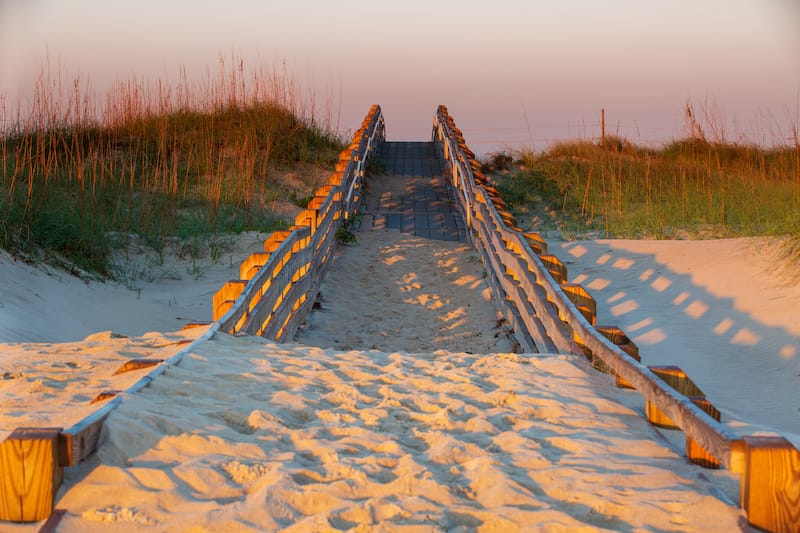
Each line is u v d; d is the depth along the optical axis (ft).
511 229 33.24
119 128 57.82
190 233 42.55
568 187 60.39
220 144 60.75
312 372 17.75
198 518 9.76
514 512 10.09
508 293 30.78
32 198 36.24
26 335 24.14
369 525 9.64
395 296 35.83
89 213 39.19
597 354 17.88
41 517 9.94
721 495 10.73
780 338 24.03
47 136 47.09
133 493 10.41
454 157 58.34
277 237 30.01
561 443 13.16
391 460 12.17
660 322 28.07
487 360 19.89
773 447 9.77
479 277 38.52
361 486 11.03
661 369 15.03
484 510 10.24
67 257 34.40
